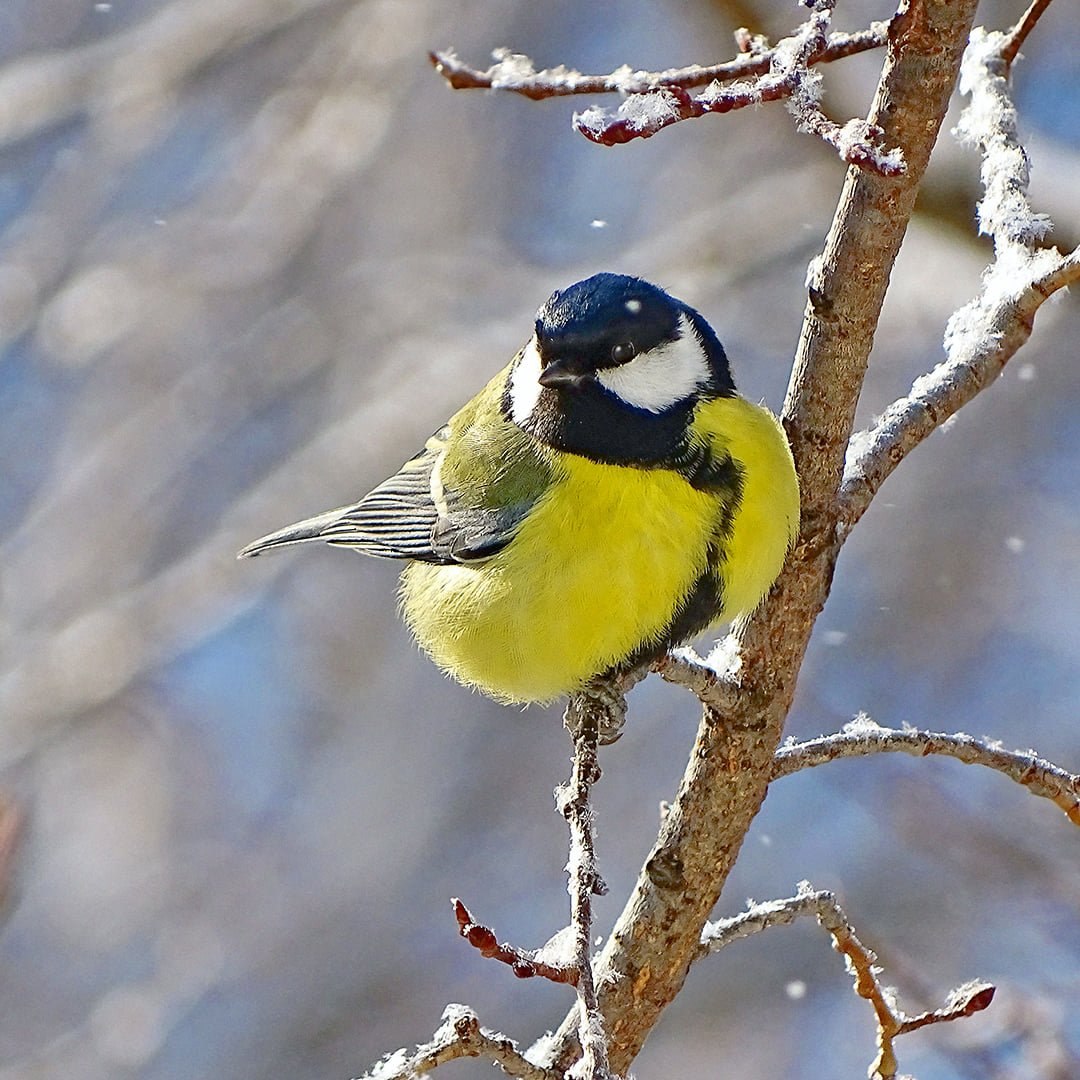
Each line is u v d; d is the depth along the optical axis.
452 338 14.73
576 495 6.77
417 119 15.55
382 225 15.55
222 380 15.03
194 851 15.18
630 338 6.74
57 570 14.84
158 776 15.62
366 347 15.20
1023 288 6.48
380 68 14.34
